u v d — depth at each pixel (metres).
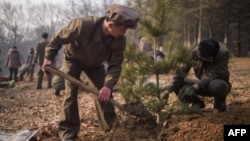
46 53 4.28
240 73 14.25
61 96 9.78
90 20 4.19
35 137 4.66
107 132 4.89
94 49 4.26
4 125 5.96
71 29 4.15
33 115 6.90
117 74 4.32
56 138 4.85
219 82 5.21
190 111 4.59
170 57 4.58
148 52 4.94
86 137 4.87
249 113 4.64
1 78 16.45
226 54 5.31
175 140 4.34
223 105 5.46
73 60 4.55
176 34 4.64
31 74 17.30
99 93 4.20
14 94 10.87
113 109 4.83
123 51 4.41
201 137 4.23
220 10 28.08
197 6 28.52
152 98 4.97
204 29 34.84
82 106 7.66
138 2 4.64
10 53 16.61
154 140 4.47
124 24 3.98
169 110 4.65
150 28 4.61
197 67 5.41
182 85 5.44
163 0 4.58
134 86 4.69
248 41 33.34
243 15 27.72
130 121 4.74
